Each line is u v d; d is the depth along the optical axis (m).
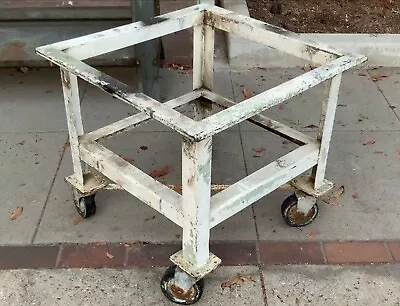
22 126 2.08
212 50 1.74
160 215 1.67
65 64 1.32
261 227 1.63
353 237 1.60
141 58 2.09
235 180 1.80
